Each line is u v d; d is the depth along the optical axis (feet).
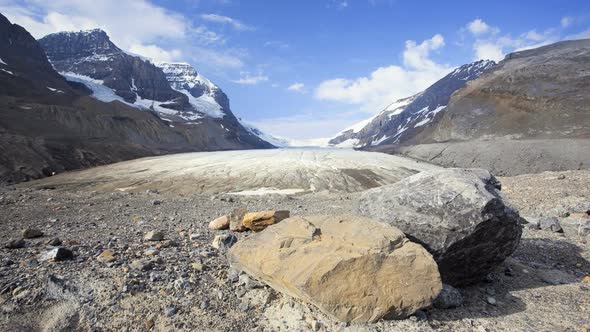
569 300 18.45
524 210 41.86
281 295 19.24
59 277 20.27
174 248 27.35
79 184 159.02
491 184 23.41
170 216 45.06
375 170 201.36
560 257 25.48
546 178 59.72
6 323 17.21
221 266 23.61
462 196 19.61
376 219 21.50
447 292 17.97
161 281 20.92
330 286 16.34
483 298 19.10
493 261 20.17
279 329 16.79
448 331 15.69
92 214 48.19
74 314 18.01
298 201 61.87
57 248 23.48
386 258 17.21
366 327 15.66
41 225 38.75
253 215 32.89
